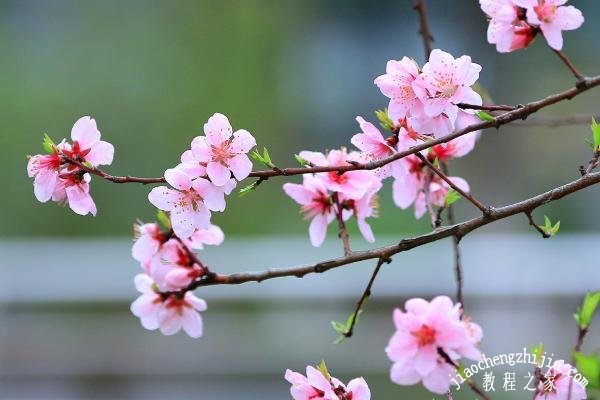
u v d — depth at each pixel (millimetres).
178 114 14094
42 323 8164
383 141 2932
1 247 8617
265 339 8016
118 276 8297
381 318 8039
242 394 7883
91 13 14773
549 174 13789
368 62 16125
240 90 14492
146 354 8047
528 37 2912
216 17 14773
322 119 15609
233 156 2754
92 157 2902
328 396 2764
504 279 8258
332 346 7953
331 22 16047
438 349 2662
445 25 15156
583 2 14422
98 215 13219
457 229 2848
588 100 13305
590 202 13414
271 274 2936
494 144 13867
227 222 13062
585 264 8078
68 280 8258
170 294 3143
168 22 14734
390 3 16109
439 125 2781
